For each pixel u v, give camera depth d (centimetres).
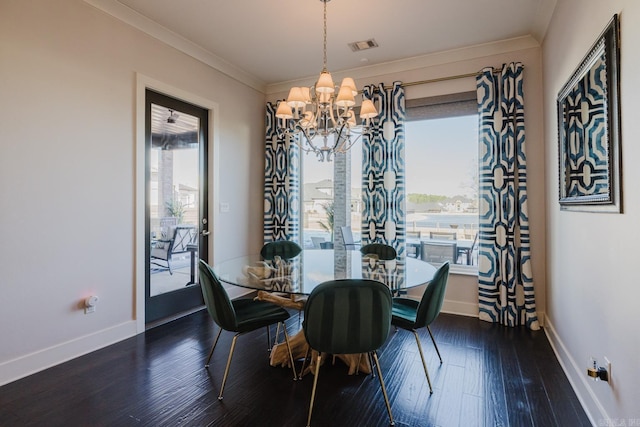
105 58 272
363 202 396
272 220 455
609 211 158
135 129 296
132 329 295
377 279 223
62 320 246
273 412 188
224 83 395
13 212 219
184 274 353
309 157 462
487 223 337
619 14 147
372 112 261
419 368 239
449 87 363
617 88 149
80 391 207
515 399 201
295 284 215
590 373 166
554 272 276
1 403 194
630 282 139
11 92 217
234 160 412
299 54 363
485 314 337
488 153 336
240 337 294
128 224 292
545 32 299
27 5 225
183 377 225
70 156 249
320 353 183
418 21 297
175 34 321
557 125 254
